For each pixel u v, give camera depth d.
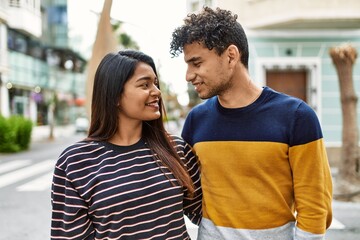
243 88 1.72
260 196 1.67
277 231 1.68
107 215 1.59
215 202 1.76
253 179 1.68
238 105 1.73
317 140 1.61
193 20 1.65
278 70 9.38
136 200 1.63
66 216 1.62
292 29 9.16
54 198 1.64
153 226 1.65
